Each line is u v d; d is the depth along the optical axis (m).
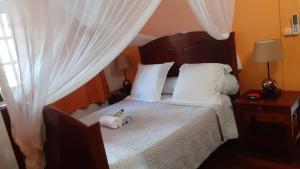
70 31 1.40
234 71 2.83
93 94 3.79
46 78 1.40
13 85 1.41
